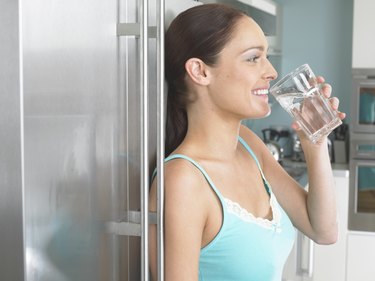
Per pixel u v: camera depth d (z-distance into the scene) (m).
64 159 0.84
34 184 0.77
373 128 3.71
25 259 0.77
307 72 1.26
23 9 0.73
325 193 1.41
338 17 4.15
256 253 1.20
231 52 1.17
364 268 3.47
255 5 2.75
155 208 1.16
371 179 3.54
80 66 0.87
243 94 1.19
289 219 1.44
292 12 4.20
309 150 1.39
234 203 1.19
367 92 3.71
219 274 1.20
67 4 0.82
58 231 0.83
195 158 1.21
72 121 0.85
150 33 1.11
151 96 1.20
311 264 2.67
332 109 1.29
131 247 1.09
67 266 0.86
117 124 1.00
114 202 1.00
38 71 0.77
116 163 1.00
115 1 0.98
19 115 0.74
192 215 1.13
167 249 1.12
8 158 0.76
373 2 3.66
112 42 0.97
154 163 1.23
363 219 3.51
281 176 1.48
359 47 3.71
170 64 1.22
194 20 1.18
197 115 1.23
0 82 0.74
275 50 3.74
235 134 1.26
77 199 0.88
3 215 0.77
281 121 4.24
